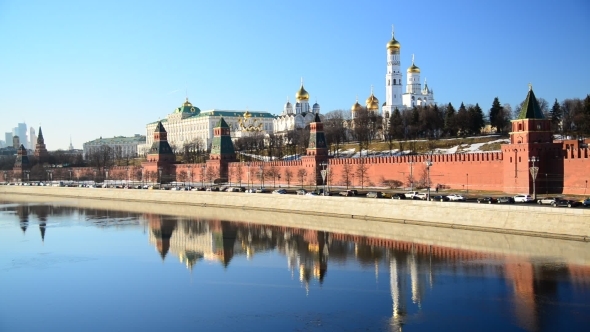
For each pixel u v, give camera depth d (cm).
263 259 10894
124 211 19038
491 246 10844
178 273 10119
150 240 13275
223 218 16312
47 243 13225
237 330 7300
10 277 10094
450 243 11319
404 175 18425
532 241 11000
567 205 11800
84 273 10288
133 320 7788
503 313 7469
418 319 7406
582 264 9375
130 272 10294
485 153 16200
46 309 8312
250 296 8612
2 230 15312
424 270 9538
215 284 9325
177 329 7412
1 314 8138
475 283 8700
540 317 7294
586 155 14112
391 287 8738
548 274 8938
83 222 16550
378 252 10938
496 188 15888
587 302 7719
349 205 15162
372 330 7125
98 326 7606
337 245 11769
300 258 10819
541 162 14862
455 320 7319
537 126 14912
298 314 7762
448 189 17062
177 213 17950
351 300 8238
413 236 12175
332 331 7138
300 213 16512
